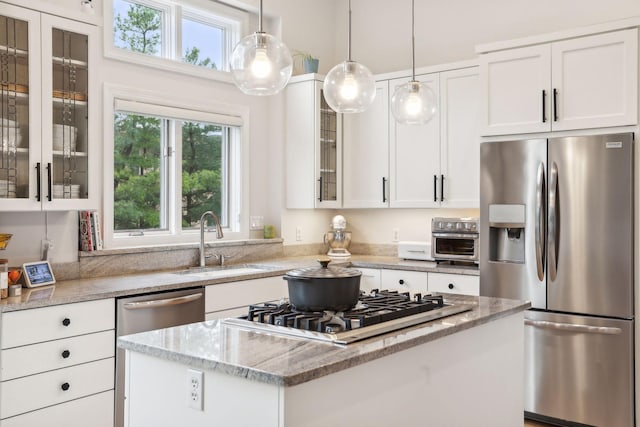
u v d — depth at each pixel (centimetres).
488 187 381
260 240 458
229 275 371
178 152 418
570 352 351
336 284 210
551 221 354
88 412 282
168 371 180
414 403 202
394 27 507
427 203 444
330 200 477
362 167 479
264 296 379
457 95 429
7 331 252
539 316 360
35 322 262
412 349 201
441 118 436
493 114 385
